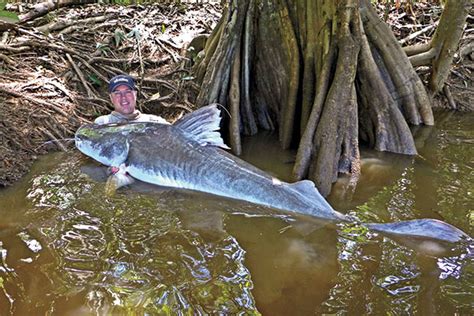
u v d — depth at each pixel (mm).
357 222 1880
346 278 1517
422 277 1513
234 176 2098
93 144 2330
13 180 2150
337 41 2498
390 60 2977
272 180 2074
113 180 2166
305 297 1424
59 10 4207
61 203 1968
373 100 2715
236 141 2717
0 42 3227
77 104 2867
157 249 1655
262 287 1470
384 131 2713
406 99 3055
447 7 3369
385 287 1465
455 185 2246
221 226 1836
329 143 2330
